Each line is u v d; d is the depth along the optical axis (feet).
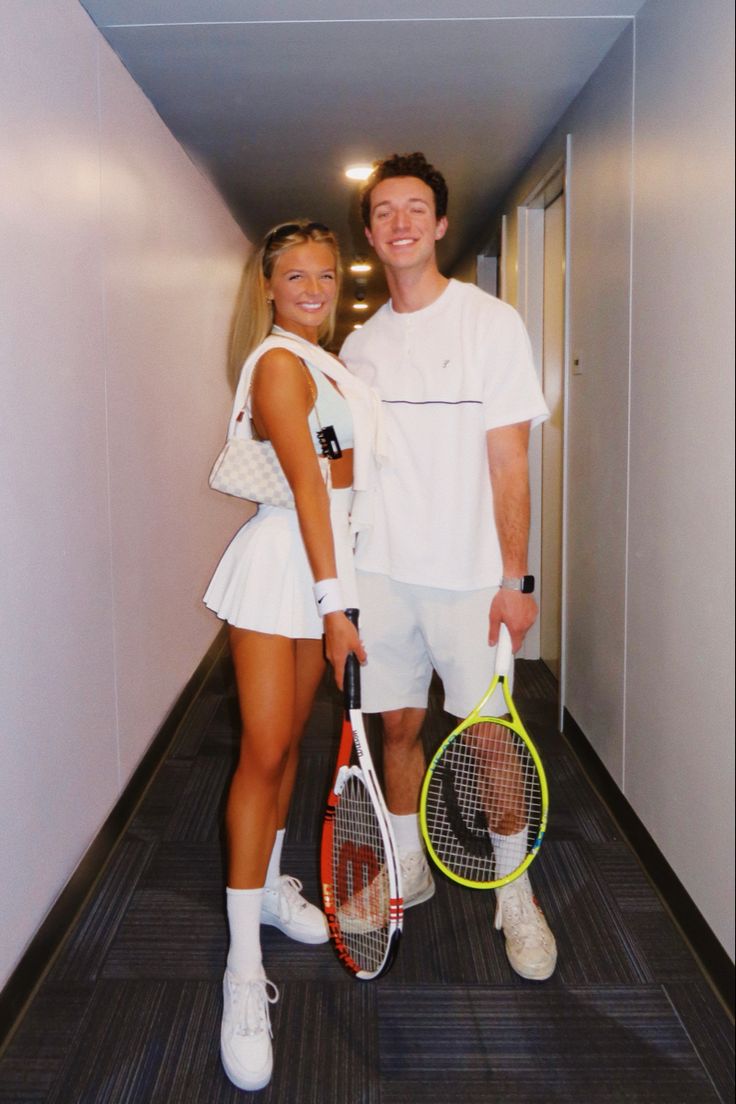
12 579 5.96
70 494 7.20
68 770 7.14
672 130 7.18
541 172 12.69
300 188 14.99
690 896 6.86
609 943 6.91
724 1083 5.51
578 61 9.57
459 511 6.39
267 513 5.90
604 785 9.37
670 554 7.29
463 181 14.75
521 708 12.28
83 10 7.86
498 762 6.68
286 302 5.87
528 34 8.86
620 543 8.80
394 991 6.37
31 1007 6.18
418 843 7.41
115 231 8.63
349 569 5.93
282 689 5.75
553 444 13.69
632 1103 5.35
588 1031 5.96
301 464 5.44
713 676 6.36
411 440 6.41
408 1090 5.46
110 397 8.41
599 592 9.64
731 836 6.06
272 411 5.49
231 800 5.89
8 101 5.92
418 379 6.42
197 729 11.56
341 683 5.45
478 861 7.66
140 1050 5.80
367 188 6.50
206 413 13.55
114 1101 5.38
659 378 7.54
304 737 11.11
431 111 11.28
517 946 6.56
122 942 6.93
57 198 6.93
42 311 6.56
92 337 7.82
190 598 12.39
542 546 14.25
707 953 6.50
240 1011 5.65
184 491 11.96
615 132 8.95
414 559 6.46
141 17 8.24
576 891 7.64
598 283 9.64
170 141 11.34
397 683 6.88
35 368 6.41
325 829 5.66
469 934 7.06
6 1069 5.62
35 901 6.40
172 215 11.33
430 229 6.28
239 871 5.80
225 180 14.42
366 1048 5.81
